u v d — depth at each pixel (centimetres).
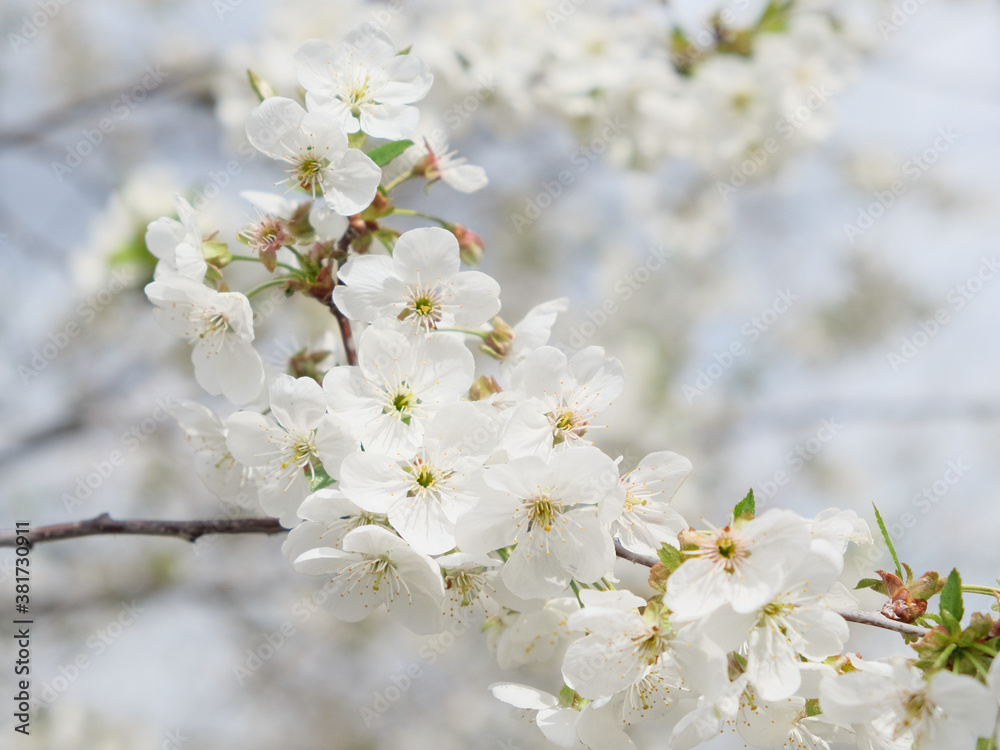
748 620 48
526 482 48
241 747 98
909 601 49
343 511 49
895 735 48
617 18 64
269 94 53
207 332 51
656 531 50
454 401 49
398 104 51
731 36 62
